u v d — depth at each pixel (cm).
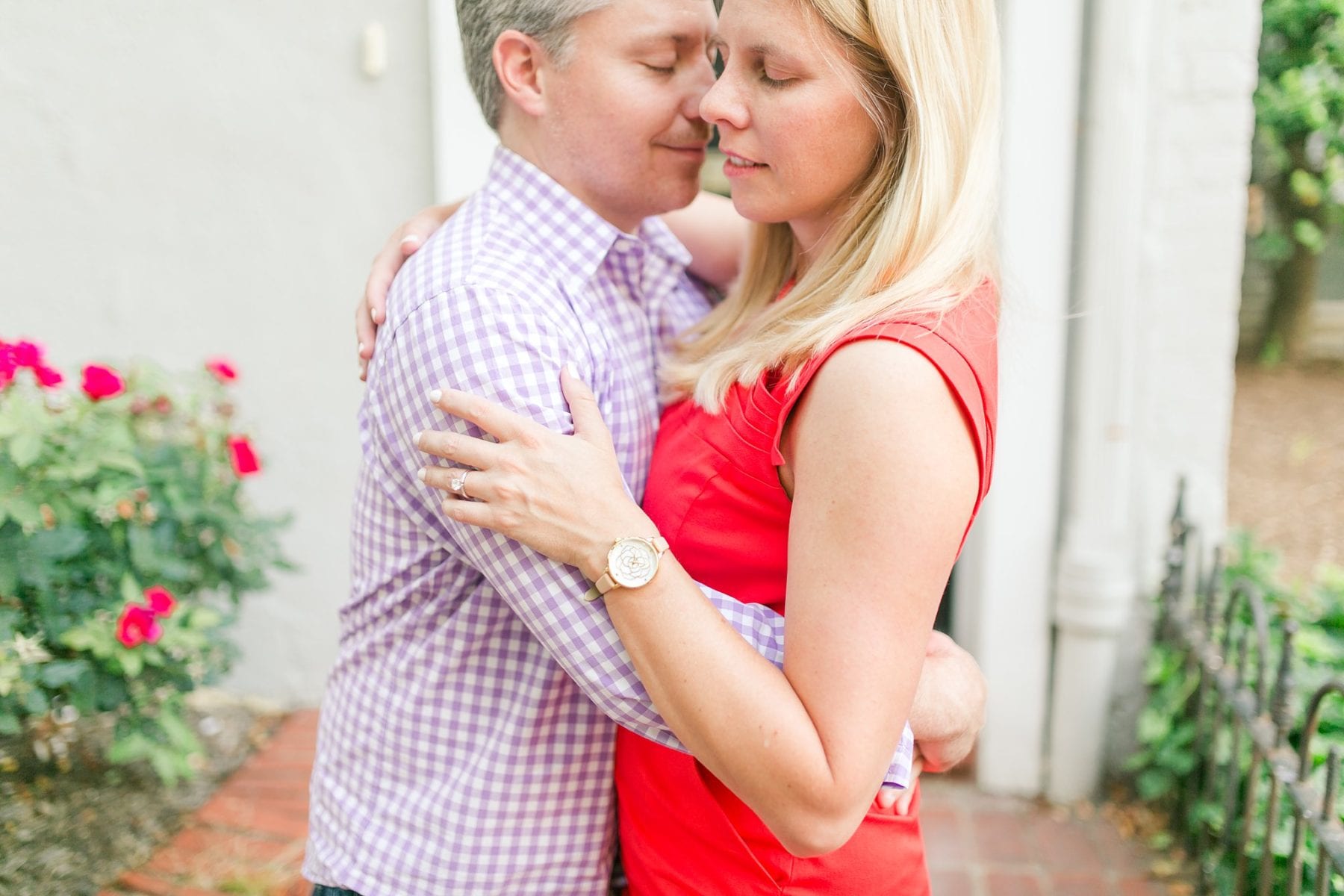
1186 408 300
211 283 321
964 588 320
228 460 301
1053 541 304
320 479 332
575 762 136
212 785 306
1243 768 274
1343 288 1007
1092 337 289
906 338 109
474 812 133
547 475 114
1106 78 276
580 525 112
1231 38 279
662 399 143
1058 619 305
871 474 106
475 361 120
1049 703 315
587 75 134
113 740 303
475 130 301
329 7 303
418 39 303
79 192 317
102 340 324
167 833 282
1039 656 310
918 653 107
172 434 309
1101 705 307
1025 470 299
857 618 105
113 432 269
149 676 278
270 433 329
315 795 148
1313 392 819
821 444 110
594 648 116
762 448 121
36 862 261
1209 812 267
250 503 319
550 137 139
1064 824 303
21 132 314
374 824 138
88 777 293
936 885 277
